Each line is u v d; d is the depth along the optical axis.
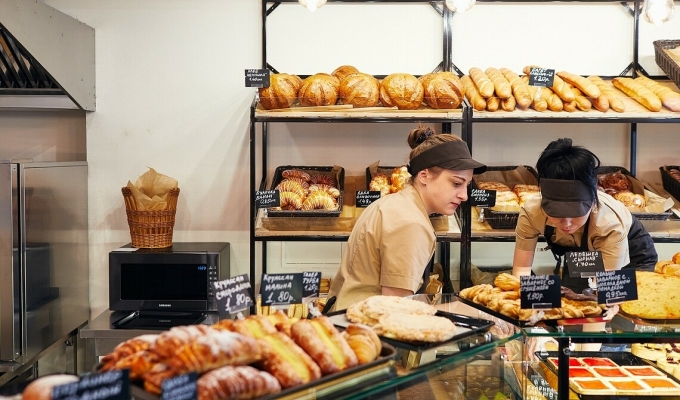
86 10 3.43
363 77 3.00
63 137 3.54
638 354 2.00
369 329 1.35
